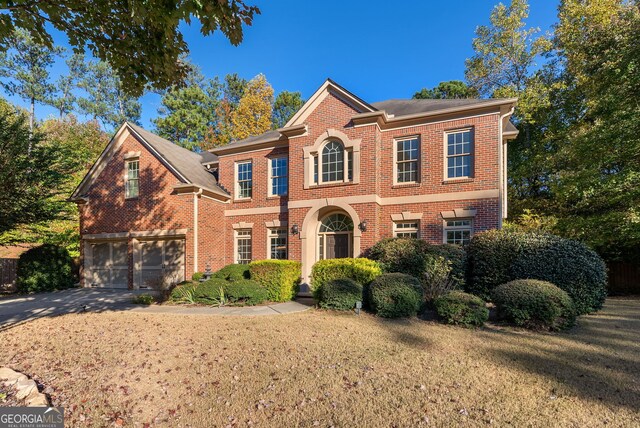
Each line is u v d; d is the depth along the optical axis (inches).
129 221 585.9
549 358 201.8
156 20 150.9
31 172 401.7
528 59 831.1
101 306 402.6
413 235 484.1
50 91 1379.2
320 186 512.7
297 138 539.8
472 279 386.3
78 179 867.4
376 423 134.0
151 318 326.3
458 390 160.9
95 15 157.6
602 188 470.6
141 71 185.6
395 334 256.5
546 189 785.6
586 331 261.6
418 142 489.4
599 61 495.8
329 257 530.9
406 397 154.4
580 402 148.9
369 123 488.1
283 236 580.7
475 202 445.4
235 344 234.7
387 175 501.4
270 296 410.0
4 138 382.0
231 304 386.3
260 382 172.9
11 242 575.2
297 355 210.5
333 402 150.6
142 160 588.4
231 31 159.6
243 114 1227.2
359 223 481.1
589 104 575.5
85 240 615.8
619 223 457.7
